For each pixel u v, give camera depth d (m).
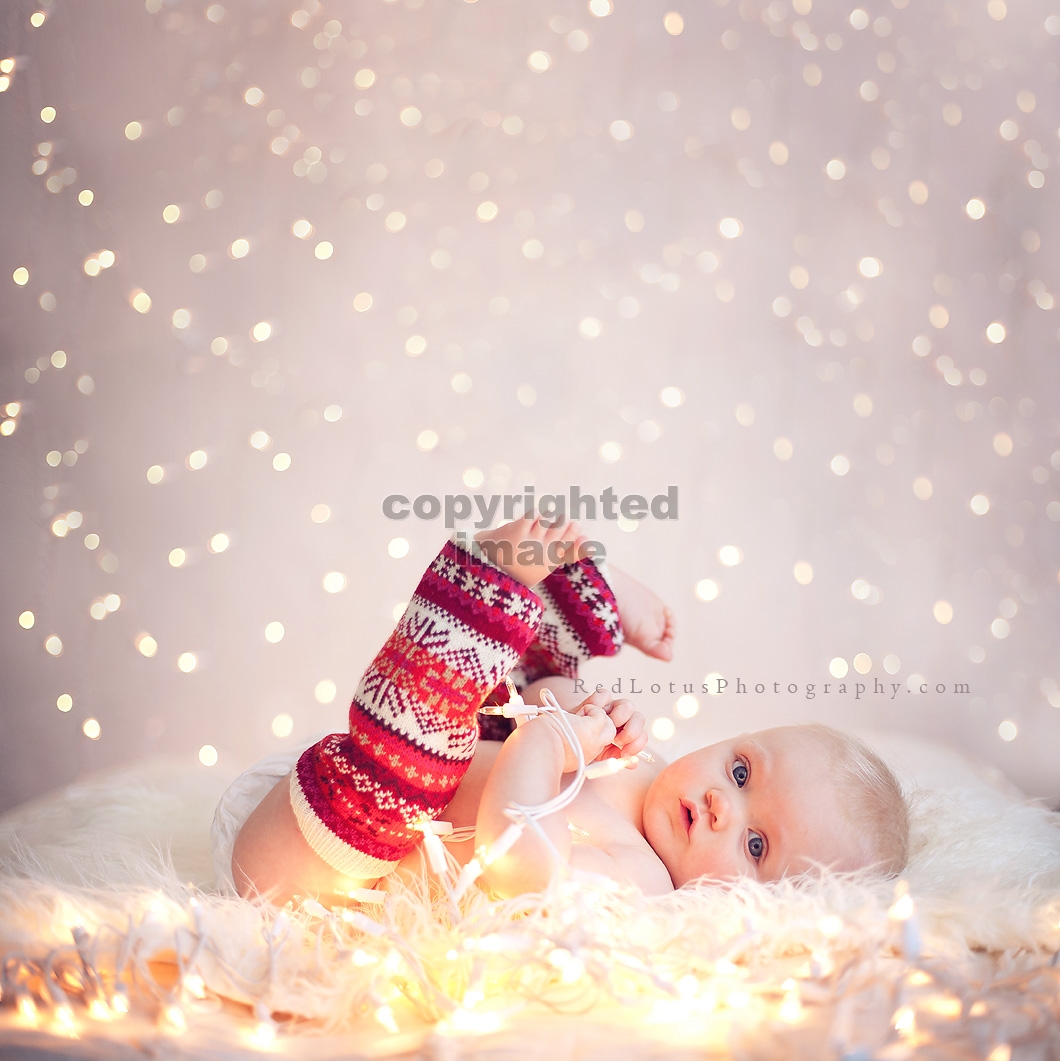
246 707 2.44
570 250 2.60
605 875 1.05
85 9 2.25
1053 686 2.58
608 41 2.56
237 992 0.88
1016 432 2.61
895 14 2.58
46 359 2.24
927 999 0.86
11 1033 0.80
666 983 0.85
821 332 2.63
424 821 1.02
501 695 1.30
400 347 2.54
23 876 1.11
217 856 1.15
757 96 2.58
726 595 2.65
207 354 2.40
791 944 0.94
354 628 2.51
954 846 1.24
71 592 2.27
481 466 2.58
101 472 2.32
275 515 2.47
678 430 2.65
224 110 2.39
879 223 2.61
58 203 2.24
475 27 2.52
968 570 2.63
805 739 1.23
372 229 2.51
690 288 2.62
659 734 2.25
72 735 2.27
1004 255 2.59
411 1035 0.83
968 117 2.59
